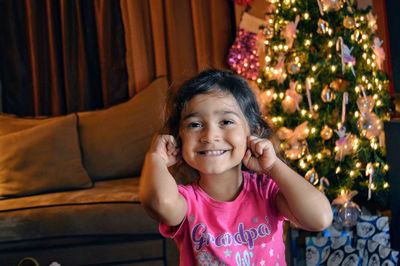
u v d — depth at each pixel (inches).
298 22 100.0
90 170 116.8
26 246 93.5
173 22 129.8
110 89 131.7
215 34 128.7
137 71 130.0
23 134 110.4
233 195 46.4
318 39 99.3
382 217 88.1
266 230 45.6
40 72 133.5
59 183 106.9
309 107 100.3
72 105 132.8
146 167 44.8
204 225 44.9
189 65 131.1
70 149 110.6
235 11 128.7
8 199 104.2
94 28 132.5
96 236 93.7
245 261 44.4
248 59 122.7
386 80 104.9
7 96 135.5
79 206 94.4
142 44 130.2
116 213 92.9
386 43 115.4
